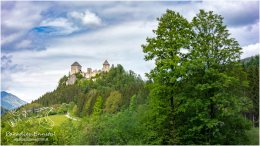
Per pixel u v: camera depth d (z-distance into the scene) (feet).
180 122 125.80
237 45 122.11
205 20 124.36
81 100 512.22
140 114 132.46
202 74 121.70
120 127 127.44
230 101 116.78
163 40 124.16
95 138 126.72
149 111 126.11
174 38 122.72
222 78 116.67
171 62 116.98
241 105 116.47
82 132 130.72
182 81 123.24
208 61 120.47
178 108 120.37
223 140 119.65
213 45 122.62
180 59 119.34
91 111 451.12
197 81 122.01
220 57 122.21
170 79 117.29
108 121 132.16
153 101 125.18
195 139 122.52
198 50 121.29
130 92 456.45
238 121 122.52
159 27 125.29
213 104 120.37
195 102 115.96
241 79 124.67
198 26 125.29
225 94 116.26
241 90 124.77
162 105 124.16
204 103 116.78
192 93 120.98
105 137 126.11
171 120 123.34
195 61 116.16
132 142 123.03
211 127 114.73
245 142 121.08
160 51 123.13
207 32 124.36
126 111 136.36
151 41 125.18
